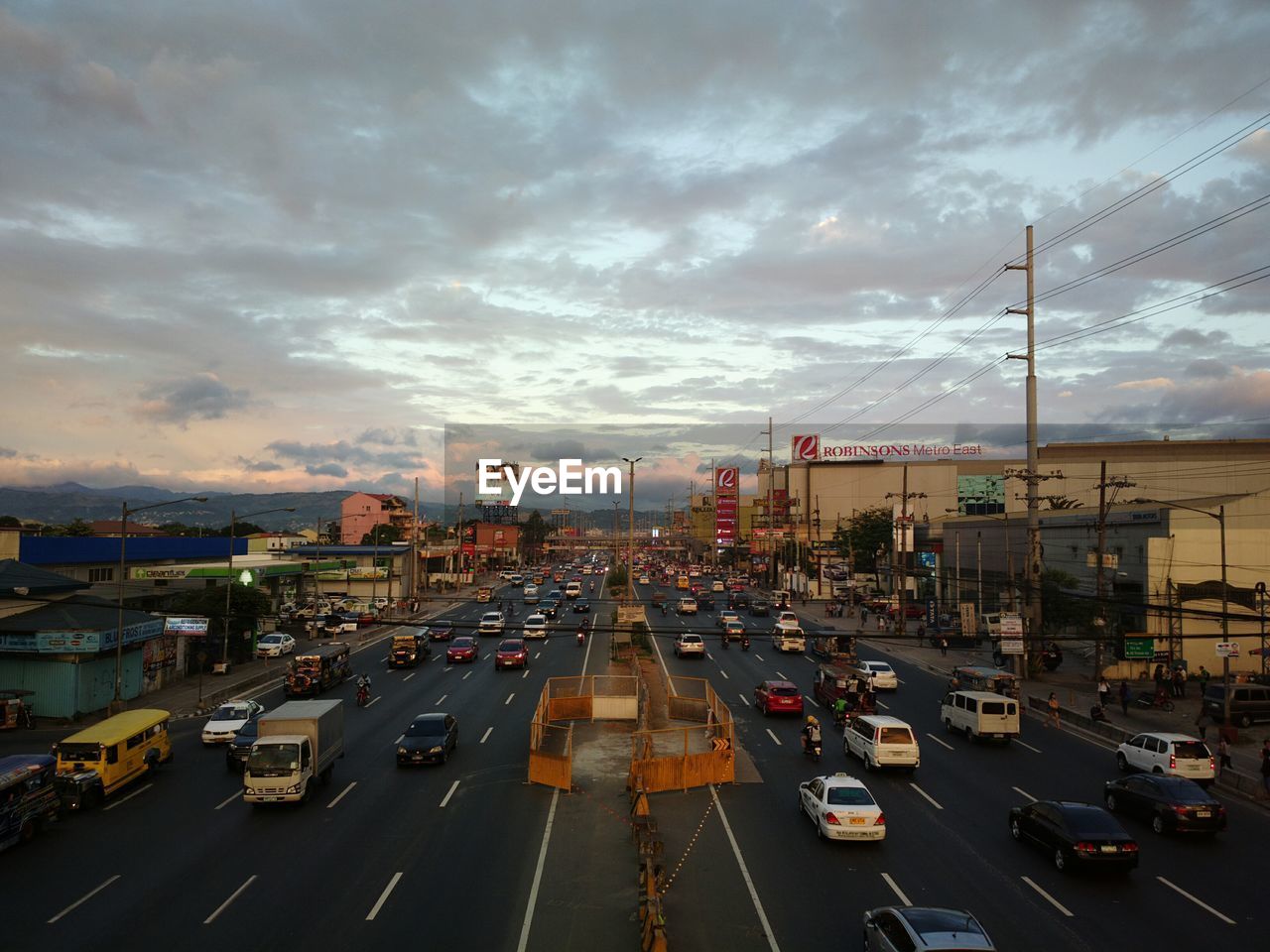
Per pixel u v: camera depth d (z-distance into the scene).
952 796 27.58
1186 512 54.50
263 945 16.48
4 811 22.00
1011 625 43.22
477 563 144.12
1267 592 53.00
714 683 49.75
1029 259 48.38
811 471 132.75
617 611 68.44
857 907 18.44
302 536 144.38
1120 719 40.88
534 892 19.25
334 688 47.81
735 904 18.56
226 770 31.28
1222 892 19.52
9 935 16.98
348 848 22.30
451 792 27.75
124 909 18.27
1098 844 20.09
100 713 42.50
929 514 126.44
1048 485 97.75
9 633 41.38
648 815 22.73
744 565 170.12
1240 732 38.59
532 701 43.81
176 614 55.06
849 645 57.88
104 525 111.38
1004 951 16.23
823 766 31.61
